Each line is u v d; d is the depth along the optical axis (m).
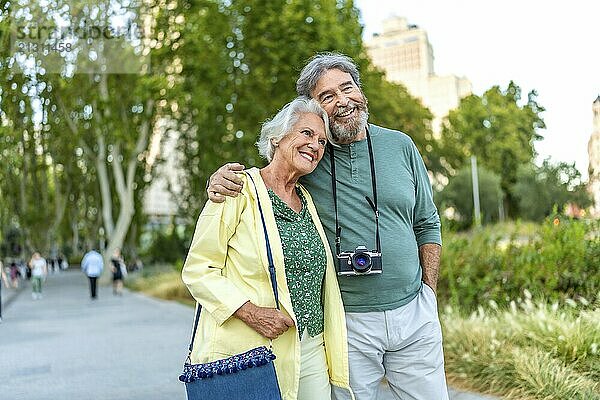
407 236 2.98
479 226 9.50
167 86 21.38
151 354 8.97
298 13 20.00
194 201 33.16
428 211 3.12
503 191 48.59
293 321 2.63
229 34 21.19
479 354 5.73
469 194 46.69
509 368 5.35
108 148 31.84
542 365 5.10
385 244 2.91
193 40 20.39
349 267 2.88
